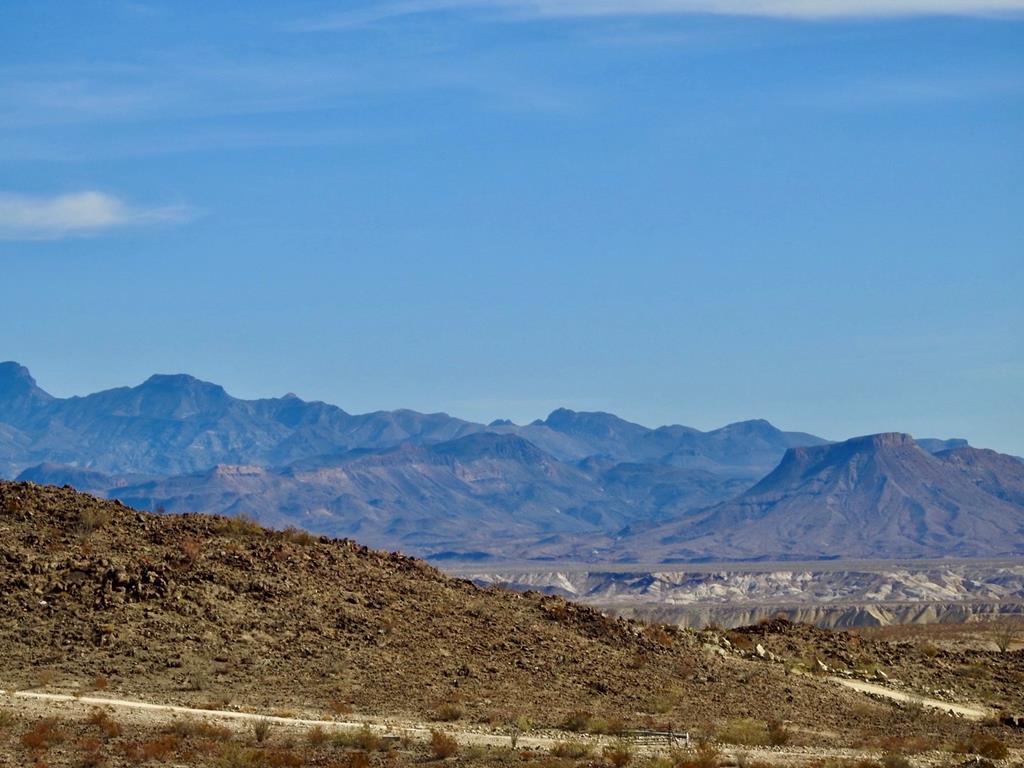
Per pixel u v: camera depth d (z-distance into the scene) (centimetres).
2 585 6656
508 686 6544
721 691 6938
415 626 7094
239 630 6669
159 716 5444
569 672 6888
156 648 6388
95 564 6912
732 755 5350
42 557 6944
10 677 5928
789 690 7150
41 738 4778
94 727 5150
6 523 7288
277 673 6338
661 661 7319
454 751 5047
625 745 5272
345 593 7294
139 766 4584
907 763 5188
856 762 5250
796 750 5625
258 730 5138
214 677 6197
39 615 6512
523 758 5009
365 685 6300
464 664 6756
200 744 4925
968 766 5334
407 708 6009
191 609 6725
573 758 5109
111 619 6531
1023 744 6150
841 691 7362
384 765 4806
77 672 6078
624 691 6694
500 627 7325
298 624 6825
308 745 5081
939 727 6525
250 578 7144
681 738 5675
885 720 6644
